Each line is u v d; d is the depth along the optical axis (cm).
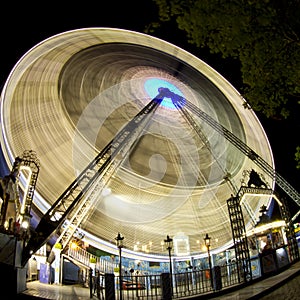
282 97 1077
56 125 3797
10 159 2992
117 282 1789
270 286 1432
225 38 960
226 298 1347
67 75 4250
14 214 1888
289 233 2542
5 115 3159
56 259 2427
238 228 2088
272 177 3312
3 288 1395
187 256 3731
